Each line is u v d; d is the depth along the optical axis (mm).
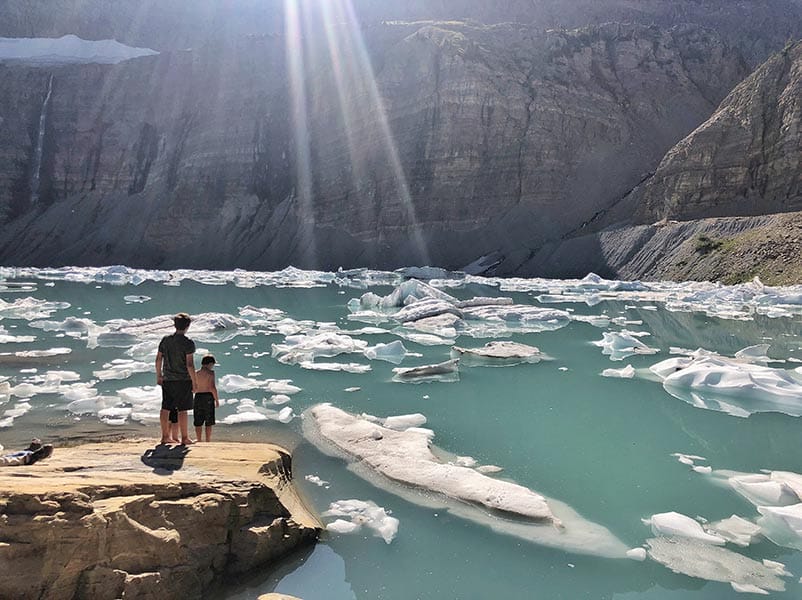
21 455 6031
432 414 9711
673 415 9773
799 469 7484
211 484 5285
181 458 5965
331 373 12492
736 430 9000
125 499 4691
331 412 9211
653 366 12922
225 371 12562
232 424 8883
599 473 7320
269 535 5246
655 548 5531
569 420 9438
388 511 6227
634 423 9336
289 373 12453
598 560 5332
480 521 6020
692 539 5688
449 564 5262
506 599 4750
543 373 12656
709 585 4957
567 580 5023
